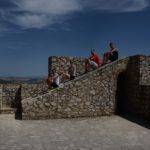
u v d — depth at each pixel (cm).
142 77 2272
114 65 2345
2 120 2105
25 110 2156
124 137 1727
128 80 2373
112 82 2342
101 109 2312
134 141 1647
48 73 2664
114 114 2344
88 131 1861
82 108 2269
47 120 2155
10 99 2503
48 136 1731
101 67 2322
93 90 2295
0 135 1728
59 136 1734
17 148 1488
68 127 1959
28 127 1939
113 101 2345
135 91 2289
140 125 2008
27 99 2206
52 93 2206
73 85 2248
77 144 1578
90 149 1493
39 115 2183
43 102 2191
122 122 2098
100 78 2311
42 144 1567
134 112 2297
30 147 1510
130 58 2375
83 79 2273
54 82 2389
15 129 1878
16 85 2523
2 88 2492
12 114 2317
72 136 1739
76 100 2256
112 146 1549
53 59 2608
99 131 1862
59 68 2619
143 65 2277
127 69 2375
